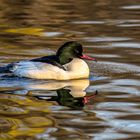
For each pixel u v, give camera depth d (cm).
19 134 1223
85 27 2347
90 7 2758
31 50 2003
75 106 1423
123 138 1195
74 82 1678
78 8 2733
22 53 1961
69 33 2248
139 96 1499
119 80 1658
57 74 1705
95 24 2398
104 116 1343
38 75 1703
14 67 1719
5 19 2516
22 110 1391
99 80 1677
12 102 1456
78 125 1279
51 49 2017
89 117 1334
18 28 2345
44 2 2889
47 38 2181
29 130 1247
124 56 1906
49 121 1305
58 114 1361
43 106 1424
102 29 2306
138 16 2545
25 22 2455
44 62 1736
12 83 1647
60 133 1228
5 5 2816
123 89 1568
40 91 1566
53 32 2269
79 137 1204
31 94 1534
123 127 1262
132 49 1991
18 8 2744
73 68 1725
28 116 1344
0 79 1673
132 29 2298
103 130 1246
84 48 2016
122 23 2409
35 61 1742
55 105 1434
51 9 2717
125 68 1780
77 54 1767
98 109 1398
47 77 1708
